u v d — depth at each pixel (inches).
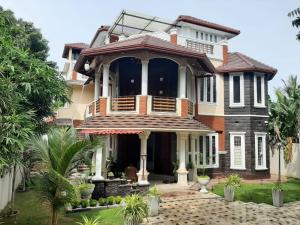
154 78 855.7
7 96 325.7
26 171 695.7
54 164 365.7
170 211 502.3
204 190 639.1
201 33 988.6
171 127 660.1
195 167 771.4
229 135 903.1
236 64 920.3
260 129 896.3
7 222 442.6
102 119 678.5
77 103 1121.4
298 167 962.1
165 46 691.4
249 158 869.8
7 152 319.9
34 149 367.9
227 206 543.5
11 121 314.2
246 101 889.5
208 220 454.6
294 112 860.6
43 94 494.3
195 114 861.8
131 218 393.7
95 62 762.8
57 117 1097.4
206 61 745.6
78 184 450.0
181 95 722.8
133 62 834.2
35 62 422.3
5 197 533.3
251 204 566.6
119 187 614.2
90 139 418.9
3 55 362.0
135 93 842.2
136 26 910.4
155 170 874.1
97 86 795.4
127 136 896.9
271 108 918.4
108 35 937.5
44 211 507.5
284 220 464.1
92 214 489.1
